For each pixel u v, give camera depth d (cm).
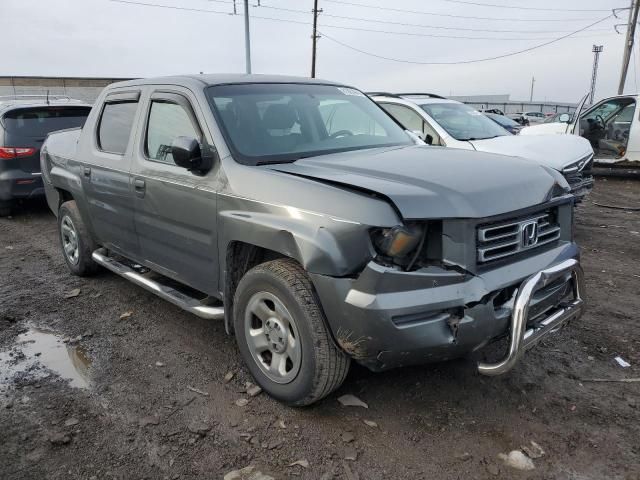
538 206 316
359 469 277
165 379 371
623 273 570
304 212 296
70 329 458
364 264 275
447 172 314
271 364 332
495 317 284
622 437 296
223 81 409
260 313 332
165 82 426
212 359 398
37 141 873
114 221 478
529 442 294
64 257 612
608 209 919
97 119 511
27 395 355
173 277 425
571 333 423
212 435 307
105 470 281
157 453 293
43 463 287
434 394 341
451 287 276
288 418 321
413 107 791
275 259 340
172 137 402
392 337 271
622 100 1171
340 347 299
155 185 404
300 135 397
